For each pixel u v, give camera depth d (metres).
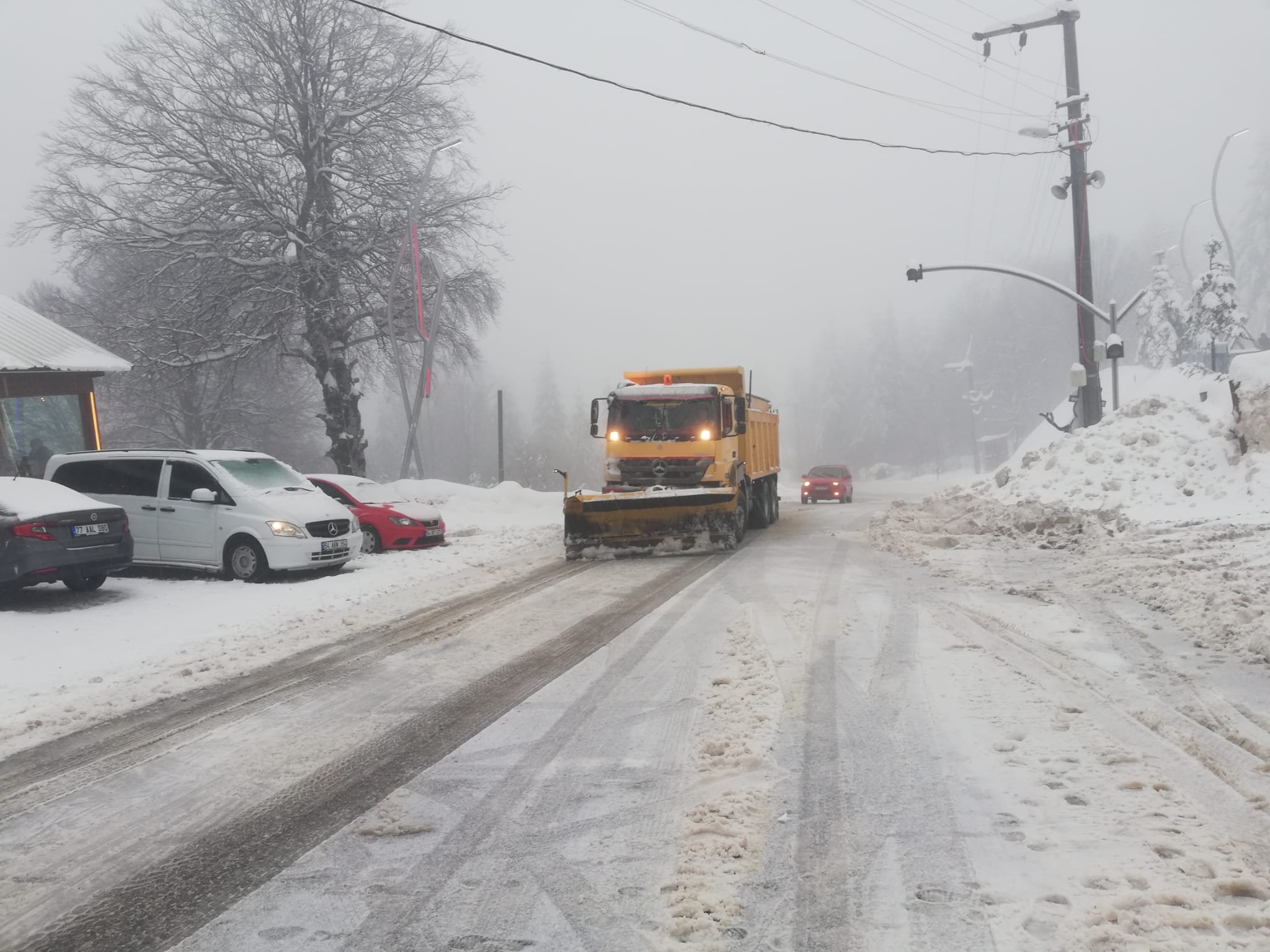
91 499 12.03
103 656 8.43
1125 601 9.17
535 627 9.16
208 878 3.90
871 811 4.36
